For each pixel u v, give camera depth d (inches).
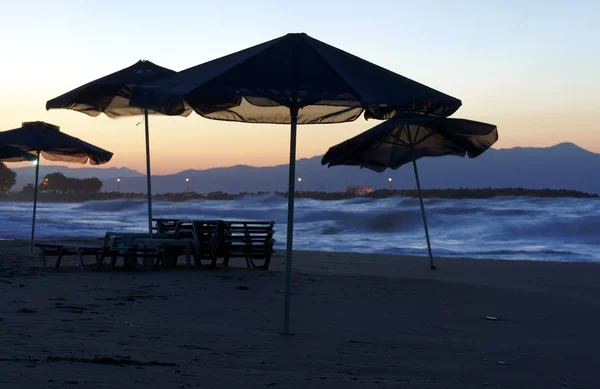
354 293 451.2
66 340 256.4
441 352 277.6
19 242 924.6
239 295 424.8
